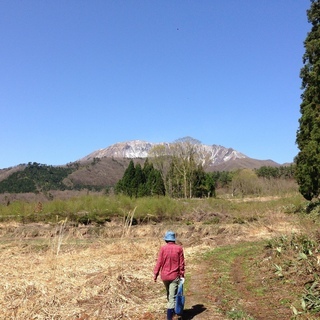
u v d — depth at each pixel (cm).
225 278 1141
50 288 990
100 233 2533
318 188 2836
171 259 787
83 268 1243
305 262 1070
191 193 5897
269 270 1167
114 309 844
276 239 1498
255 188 6406
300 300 848
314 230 1419
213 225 2817
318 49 2978
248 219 3038
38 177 11975
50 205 3097
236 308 833
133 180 5431
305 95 3077
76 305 873
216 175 8588
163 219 3222
